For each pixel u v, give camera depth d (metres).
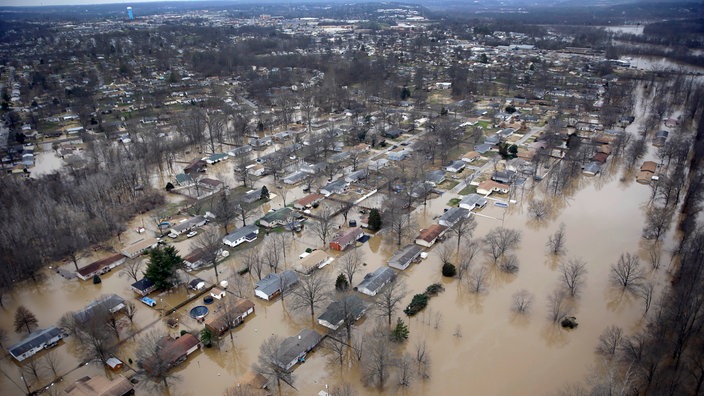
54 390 87.44
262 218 147.88
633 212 153.75
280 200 165.88
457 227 140.12
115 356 95.19
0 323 107.75
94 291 118.94
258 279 120.19
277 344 93.69
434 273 121.81
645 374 84.25
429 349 95.19
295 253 132.38
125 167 174.62
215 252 121.69
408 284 117.12
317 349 95.94
